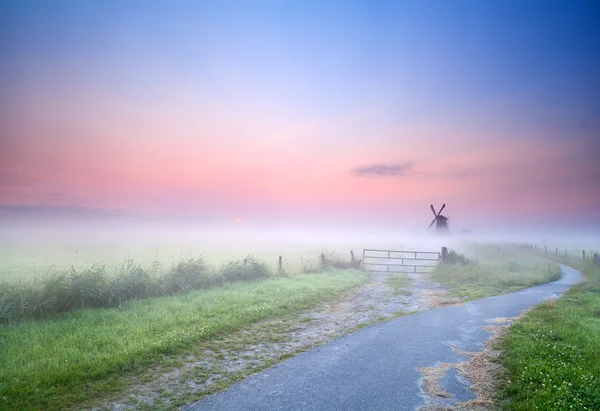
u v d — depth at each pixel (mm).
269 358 8531
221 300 14086
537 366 7680
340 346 9469
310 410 6098
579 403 6070
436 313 13438
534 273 24266
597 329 10969
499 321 12312
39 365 7469
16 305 11250
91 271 14078
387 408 6227
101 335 9438
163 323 10680
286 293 15766
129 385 6953
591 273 26094
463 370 7973
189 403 6277
